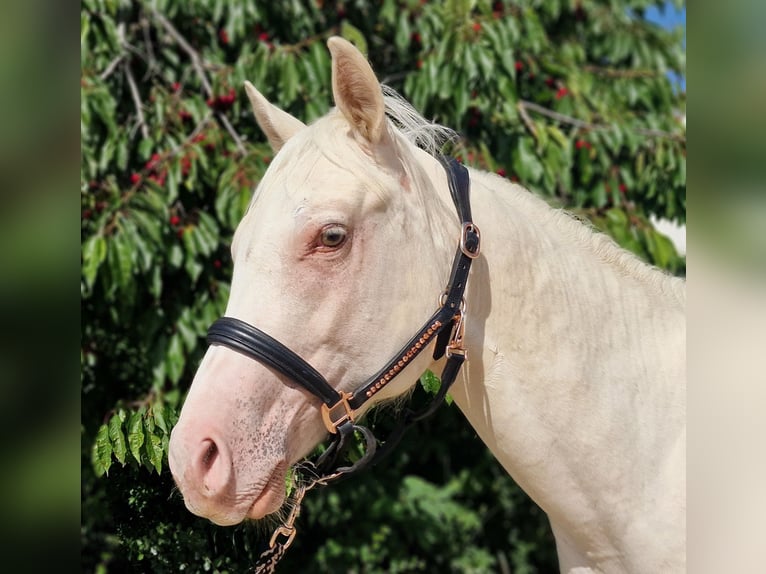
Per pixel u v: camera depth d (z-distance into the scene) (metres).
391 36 2.85
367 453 1.14
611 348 1.22
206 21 2.67
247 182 2.23
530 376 1.18
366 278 1.08
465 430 3.08
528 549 3.56
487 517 3.58
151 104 2.56
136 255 2.11
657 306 1.30
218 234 2.29
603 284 1.26
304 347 1.05
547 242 1.25
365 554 2.98
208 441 1.00
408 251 1.11
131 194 2.19
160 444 1.44
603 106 2.74
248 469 1.02
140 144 2.36
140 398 2.29
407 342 1.11
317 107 2.38
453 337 1.15
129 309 2.31
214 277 2.35
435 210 1.16
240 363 1.04
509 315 1.18
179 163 2.26
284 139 1.30
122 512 1.50
